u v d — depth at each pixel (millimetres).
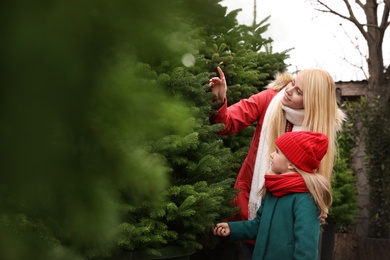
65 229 696
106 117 631
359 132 9141
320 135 2975
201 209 2920
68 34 552
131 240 2625
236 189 3389
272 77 5027
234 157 3854
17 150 559
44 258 690
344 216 8227
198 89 2984
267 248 2961
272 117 3385
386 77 10539
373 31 10859
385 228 8766
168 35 639
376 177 8805
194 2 607
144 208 2678
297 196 2904
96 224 666
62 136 601
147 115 659
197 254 4004
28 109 547
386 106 8867
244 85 4238
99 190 655
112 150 652
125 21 579
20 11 527
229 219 3541
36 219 678
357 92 10555
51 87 551
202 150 3131
